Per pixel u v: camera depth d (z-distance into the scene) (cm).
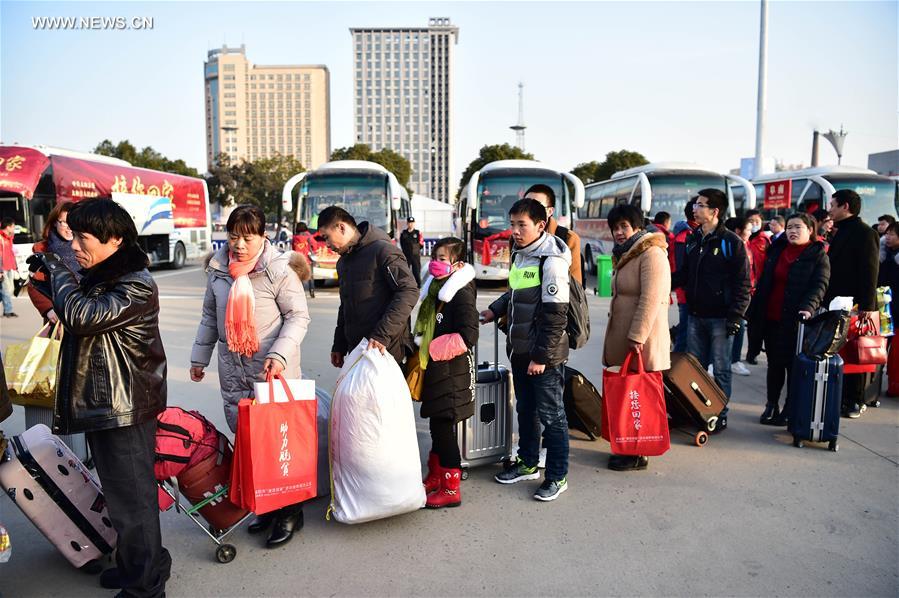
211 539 350
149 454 286
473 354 423
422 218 4412
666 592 299
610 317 464
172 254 2294
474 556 331
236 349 333
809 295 493
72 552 311
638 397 425
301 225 1405
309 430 328
